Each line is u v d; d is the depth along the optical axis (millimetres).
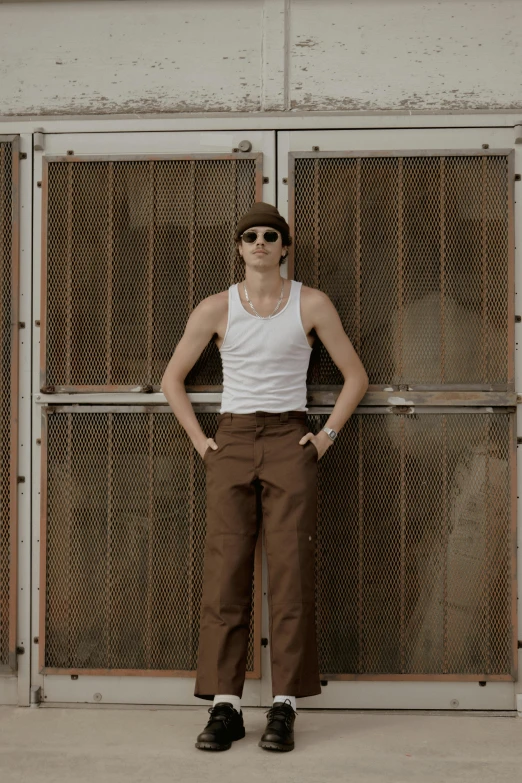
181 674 2564
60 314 2627
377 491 2566
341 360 2438
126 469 2605
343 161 2588
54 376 2623
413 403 2543
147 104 2637
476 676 2533
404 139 2588
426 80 2592
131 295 2615
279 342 2369
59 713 2527
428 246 2570
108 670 2580
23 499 2633
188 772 2064
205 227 2607
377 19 2605
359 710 2553
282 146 2605
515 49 2586
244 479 2357
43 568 2604
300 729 2381
